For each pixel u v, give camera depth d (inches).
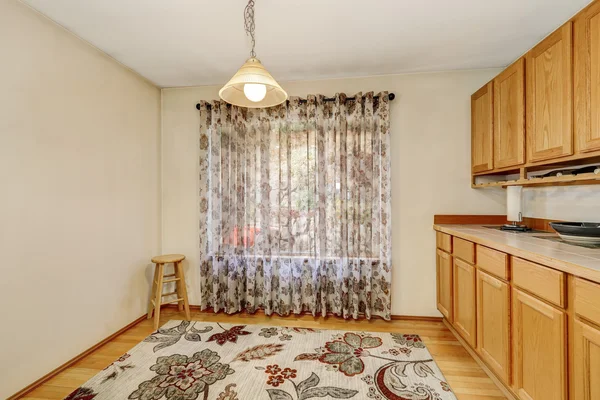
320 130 109.8
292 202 113.7
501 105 83.8
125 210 101.2
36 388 69.1
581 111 55.8
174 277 121.4
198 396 65.7
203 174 117.2
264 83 53.1
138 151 108.1
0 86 62.7
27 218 68.2
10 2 64.6
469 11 71.2
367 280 107.5
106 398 65.2
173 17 73.5
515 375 60.2
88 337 85.0
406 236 109.2
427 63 100.3
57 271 75.5
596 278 40.3
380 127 106.7
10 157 64.6
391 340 93.0
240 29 79.0
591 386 42.1
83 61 83.8
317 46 88.4
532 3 68.1
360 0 67.1
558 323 47.8
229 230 116.3
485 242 70.3
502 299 64.1
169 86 120.3
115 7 69.1
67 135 78.7
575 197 75.2
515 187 88.0
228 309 114.1
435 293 107.9
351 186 108.4
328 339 93.7
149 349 87.4
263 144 113.8
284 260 113.1
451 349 87.3
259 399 64.7
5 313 63.6
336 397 65.4
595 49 52.6
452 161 106.7
